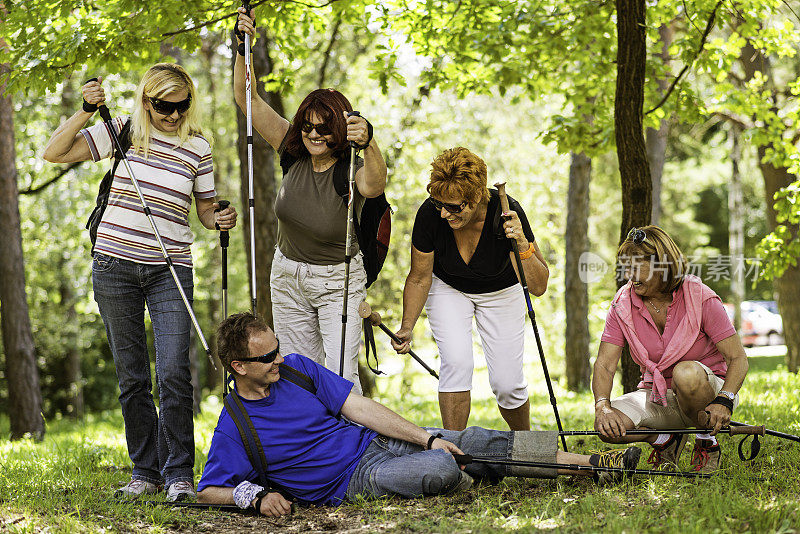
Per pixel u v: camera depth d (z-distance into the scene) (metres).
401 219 16.12
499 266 5.05
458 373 5.12
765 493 4.00
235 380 4.25
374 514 3.99
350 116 4.56
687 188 32.22
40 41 6.75
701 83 12.06
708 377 4.41
